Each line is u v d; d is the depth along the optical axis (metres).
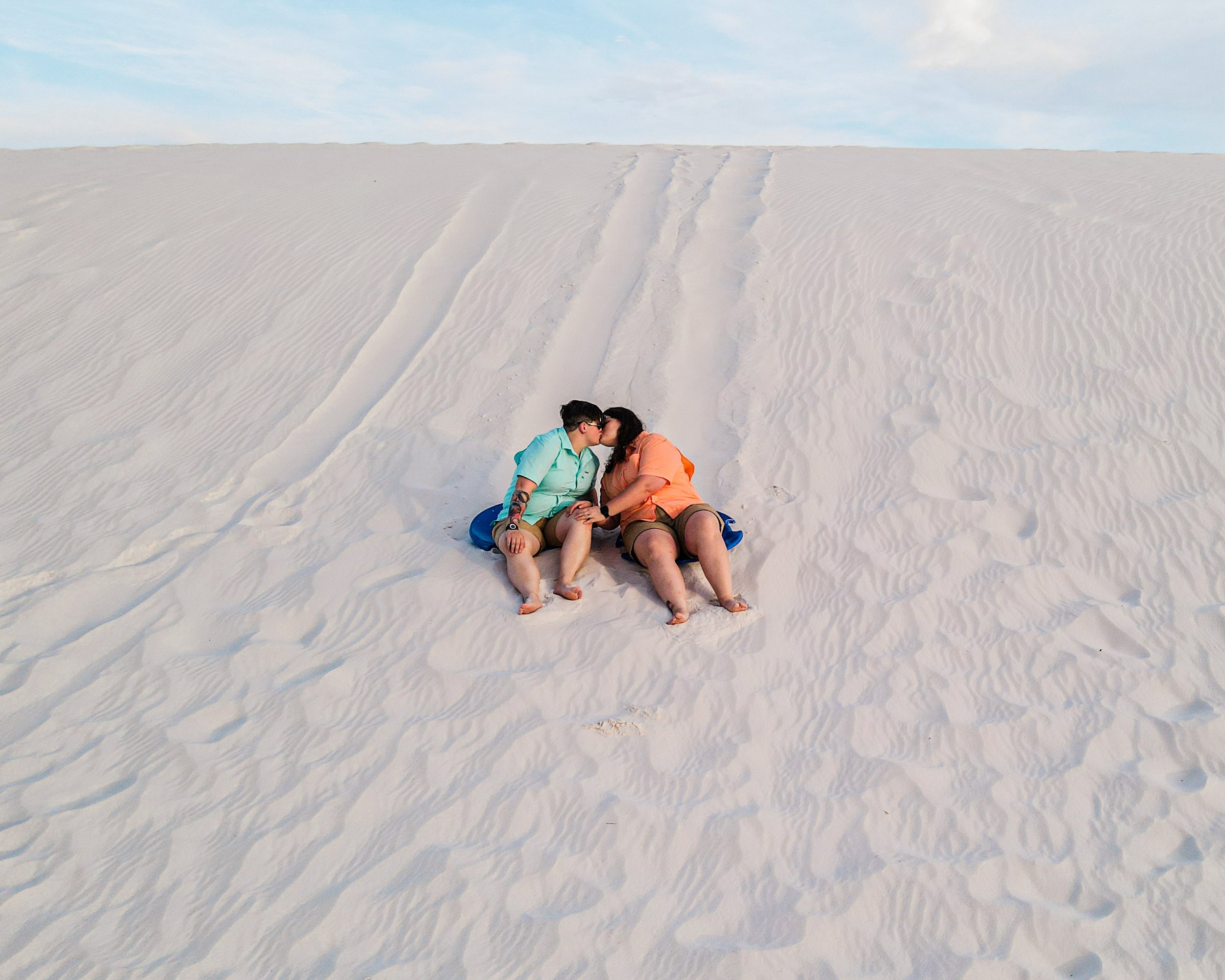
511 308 7.89
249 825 3.65
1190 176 9.84
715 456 6.20
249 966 3.10
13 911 3.30
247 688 4.38
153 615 4.89
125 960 3.12
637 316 7.68
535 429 6.61
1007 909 3.26
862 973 3.05
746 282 7.97
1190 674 4.32
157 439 6.54
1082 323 7.12
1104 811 3.64
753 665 4.47
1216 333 6.85
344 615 4.86
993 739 3.99
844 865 3.44
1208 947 3.11
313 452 6.40
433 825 3.63
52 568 5.32
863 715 4.15
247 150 13.88
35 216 9.91
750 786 3.80
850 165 11.03
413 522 5.67
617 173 10.77
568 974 3.04
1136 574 4.99
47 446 6.49
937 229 8.62
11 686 4.42
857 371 6.86
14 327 7.86
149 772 3.91
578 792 3.77
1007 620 4.70
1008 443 6.02
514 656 4.54
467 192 10.16
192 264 8.71
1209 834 3.54
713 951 3.11
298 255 8.77
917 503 5.55
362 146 14.26
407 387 7.03
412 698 4.29
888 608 4.80
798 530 5.46
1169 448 5.86
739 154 11.85
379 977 3.04
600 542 5.52
